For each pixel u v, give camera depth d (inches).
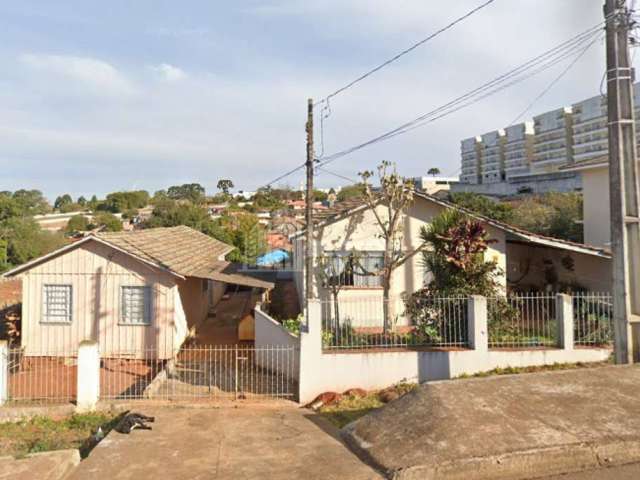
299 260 784.9
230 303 954.7
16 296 828.6
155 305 585.9
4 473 227.0
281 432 289.0
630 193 325.4
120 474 227.6
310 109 575.8
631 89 321.1
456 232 490.3
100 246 592.1
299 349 414.0
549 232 955.3
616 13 317.7
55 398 408.5
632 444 210.1
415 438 225.0
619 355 319.3
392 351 416.8
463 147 3550.7
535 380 268.4
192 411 351.3
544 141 2842.0
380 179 602.9
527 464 201.2
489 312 456.8
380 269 634.2
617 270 320.5
